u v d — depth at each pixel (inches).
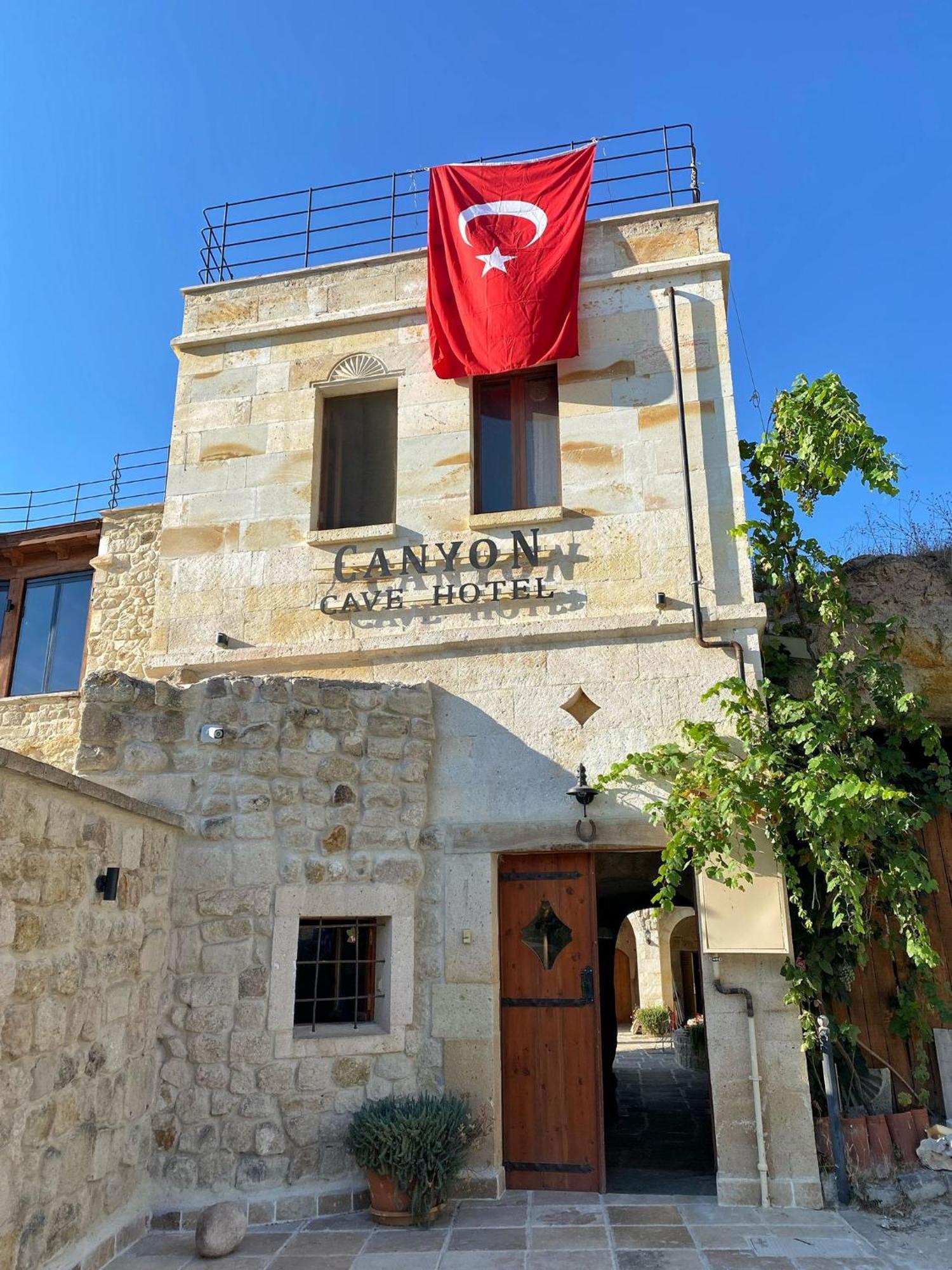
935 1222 229.6
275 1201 235.8
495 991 269.1
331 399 349.7
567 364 319.9
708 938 257.1
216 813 258.8
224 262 376.5
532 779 282.5
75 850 199.3
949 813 316.2
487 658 297.4
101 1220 210.1
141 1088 234.1
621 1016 826.8
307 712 272.8
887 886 255.4
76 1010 197.9
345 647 304.0
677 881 251.8
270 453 337.1
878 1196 242.1
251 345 351.6
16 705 420.8
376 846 271.9
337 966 267.4
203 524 334.3
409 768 281.3
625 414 311.0
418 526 317.1
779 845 253.8
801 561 297.1
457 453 320.8
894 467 283.9
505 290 319.9
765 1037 252.5
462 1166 242.8
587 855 280.1
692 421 306.2
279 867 258.8
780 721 265.4
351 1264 206.8
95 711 267.1
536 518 305.7
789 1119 246.8
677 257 322.7
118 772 264.5
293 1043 248.7
